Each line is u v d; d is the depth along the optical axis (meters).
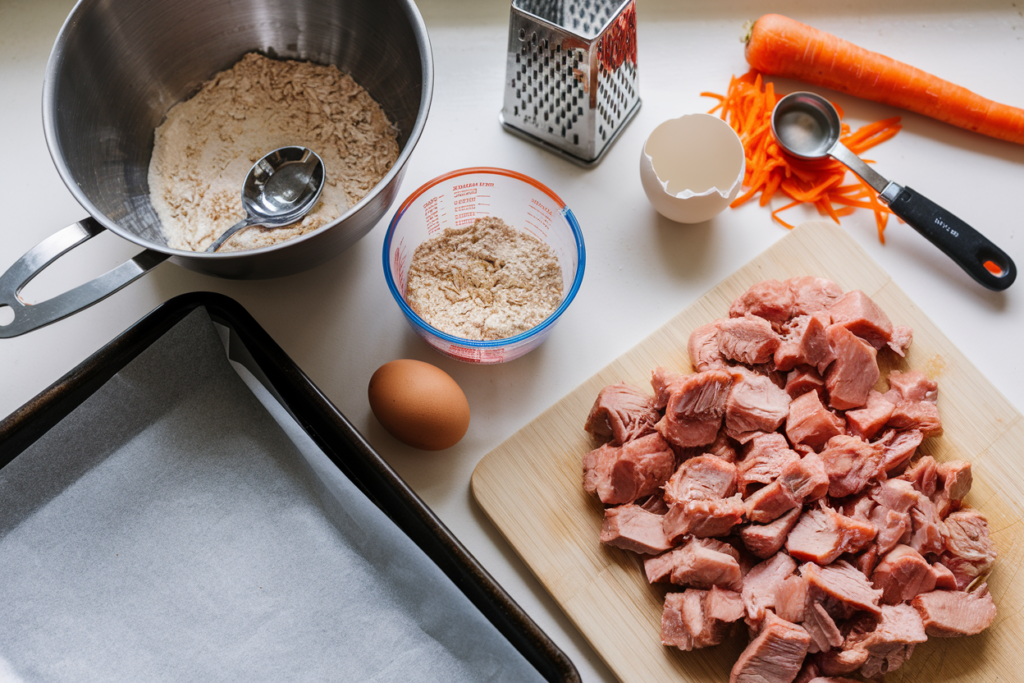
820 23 1.70
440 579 1.17
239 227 1.37
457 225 1.50
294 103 1.51
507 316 1.35
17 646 1.20
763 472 1.25
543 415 1.36
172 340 1.28
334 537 1.27
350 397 1.40
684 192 1.38
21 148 1.54
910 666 1.23
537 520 1.30
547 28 1.31
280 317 1.44
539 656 1.14
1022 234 1.52
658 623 1.24
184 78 1.47
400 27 1.33
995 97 1.63
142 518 1.27
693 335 1.38
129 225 1.34
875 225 1.53
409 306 1.32
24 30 1.62
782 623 1.15
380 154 1.47
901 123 1.62
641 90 1.64
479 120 1.60
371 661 1.21
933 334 1.40
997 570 1.28
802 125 1.60
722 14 1.71
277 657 1.21
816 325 1.28
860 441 1.25
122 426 1.28
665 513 1.29
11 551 1.22
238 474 1.30
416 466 1.36
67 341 1.41
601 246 1.51
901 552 1.20
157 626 1.22
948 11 1.70
